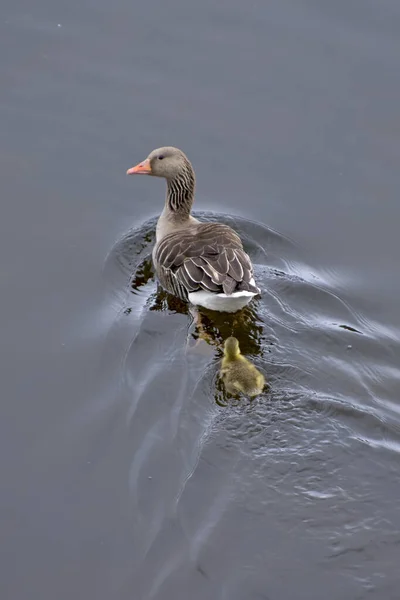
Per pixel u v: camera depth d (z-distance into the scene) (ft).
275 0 70.69
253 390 40.88
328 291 49.65
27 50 66.95
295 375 42.47
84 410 42.09
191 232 49.93
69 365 44.60
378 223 55.47
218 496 35.96
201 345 44.88
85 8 70.95
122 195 57.16
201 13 70.79
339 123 62.13
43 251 52.06
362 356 44.55
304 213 56.24
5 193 56.13
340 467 37.22
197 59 66.80
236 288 44.68
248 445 38.27
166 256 48.67
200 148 60.54
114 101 63.52
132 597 33.42
